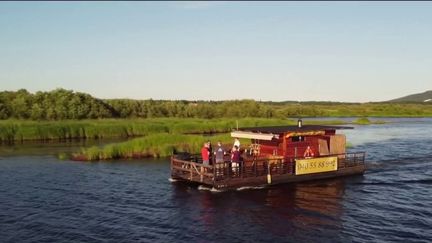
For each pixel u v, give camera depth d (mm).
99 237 21266
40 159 46250
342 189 31562
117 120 89125
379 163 43406
